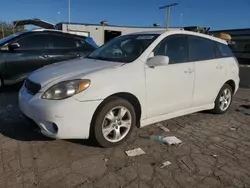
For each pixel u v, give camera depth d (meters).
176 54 3.94
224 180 2.67
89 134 3.08
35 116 2.96
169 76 3.70
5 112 4.52
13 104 5.05
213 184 2.60
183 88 3.94
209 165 2.96
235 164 3.02
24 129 3.75
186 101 4.08
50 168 2.75
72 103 2.84
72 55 6.80
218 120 4.68
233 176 2.75
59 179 2.56
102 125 3.10
